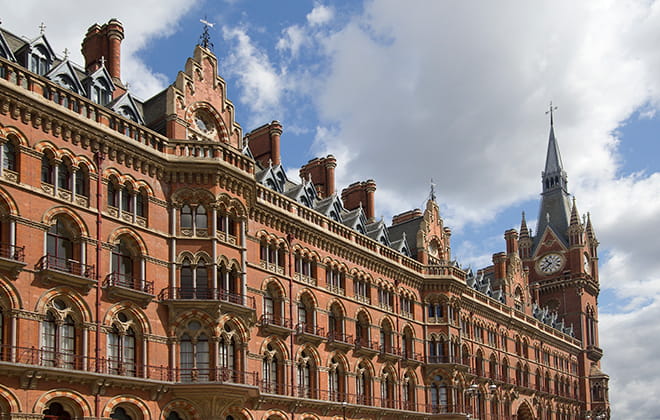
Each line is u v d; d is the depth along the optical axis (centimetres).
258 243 5334
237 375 4628
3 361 3562
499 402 8562
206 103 5191
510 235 11200
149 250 4509
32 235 3891
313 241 5934
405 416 6600
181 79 5012
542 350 10256
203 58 5241
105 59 5144
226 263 4778
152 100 5259
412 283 7200
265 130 6525
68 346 3975
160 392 4306
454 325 7419
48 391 3747
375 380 6384
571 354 11375
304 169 7319
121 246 4412
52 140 4091
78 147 4231
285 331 5372
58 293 3944
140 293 4309
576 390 11350
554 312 11838
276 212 5509
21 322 3734
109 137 4384
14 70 3966
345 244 6234
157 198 4638
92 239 4191
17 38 4675
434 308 7375
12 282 3734
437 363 7119
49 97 4141
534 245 12662
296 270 5731
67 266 4062
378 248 6756
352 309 6250
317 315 5828
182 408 4422
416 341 7081
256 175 5841
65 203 4091
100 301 4144
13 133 3894
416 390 6931
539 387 9919
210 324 4550
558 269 12188
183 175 4734
